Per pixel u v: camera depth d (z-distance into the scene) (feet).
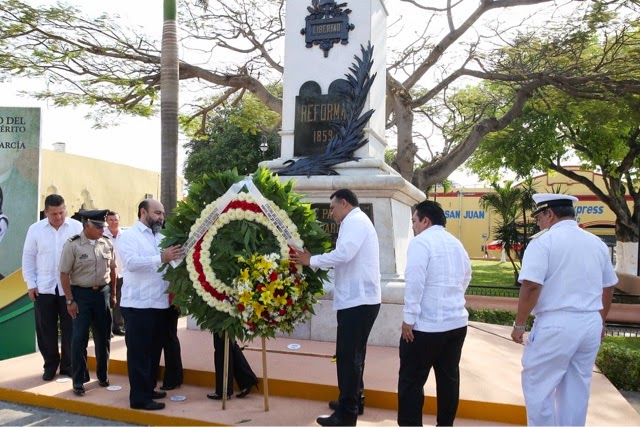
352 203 15.03
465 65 44.62
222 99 47.44
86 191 54.13
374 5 24.64
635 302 45.96
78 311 17.24
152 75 42.24
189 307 15.08
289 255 14.66
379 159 24.52
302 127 24.56
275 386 17.03
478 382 17.24
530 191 54.65
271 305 13.93
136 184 63.62
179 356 17.62
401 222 23.72
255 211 14.76
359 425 14.64
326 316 21.99
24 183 24.56
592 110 46.52
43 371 19.77
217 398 16.53
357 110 23.58
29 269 19.08
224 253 14.61
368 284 14.49
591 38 43.50
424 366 13.21
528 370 12.42
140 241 16.14
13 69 37.14
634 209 62.39
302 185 22.76
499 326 29.37
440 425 13.48
